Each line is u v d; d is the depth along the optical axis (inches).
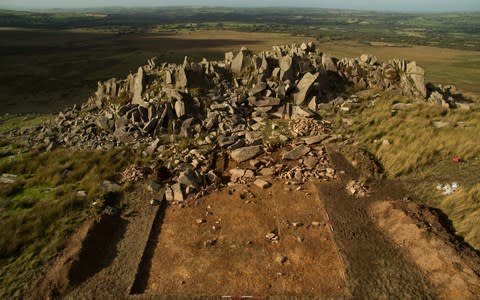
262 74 1346.0
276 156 1027.3
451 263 576.1
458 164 871.1
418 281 570.9
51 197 834.8
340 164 954.7
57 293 561.9
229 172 955.3
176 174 927.0
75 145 1111.0
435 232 650.2
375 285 568.4
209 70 1373.0
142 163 981.8
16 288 571.2
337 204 786.2
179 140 1096.2
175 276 604.4
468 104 1330.0
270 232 706.2
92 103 1407.5
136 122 1150.3
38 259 631.2
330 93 1375.5
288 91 1327.5
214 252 658.8
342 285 574.2
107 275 603.8
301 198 819.4
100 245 672.4
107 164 974.4
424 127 1063.0
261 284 580.7
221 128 1146.7
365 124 1147.9
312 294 559.8
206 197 839.7
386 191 831.1
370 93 1379.2
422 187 821.9
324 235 693.9
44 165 992.2
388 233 687.7
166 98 1226.6
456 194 756.6
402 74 1433.3
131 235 707.4
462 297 524.7
